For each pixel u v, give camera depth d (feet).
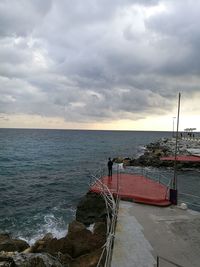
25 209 94.48
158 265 33.27
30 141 478.59
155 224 48.06
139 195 63.31
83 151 317.63
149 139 621.72
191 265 34.88
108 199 60.95
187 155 190.19
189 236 43.27
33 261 39.99
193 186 123.34
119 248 39.01
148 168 165.99
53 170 181.47
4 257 40.45
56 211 91.97
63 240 48.73
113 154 284.20
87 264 41.24
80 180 146.92
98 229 53.11
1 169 182.91
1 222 81.30
